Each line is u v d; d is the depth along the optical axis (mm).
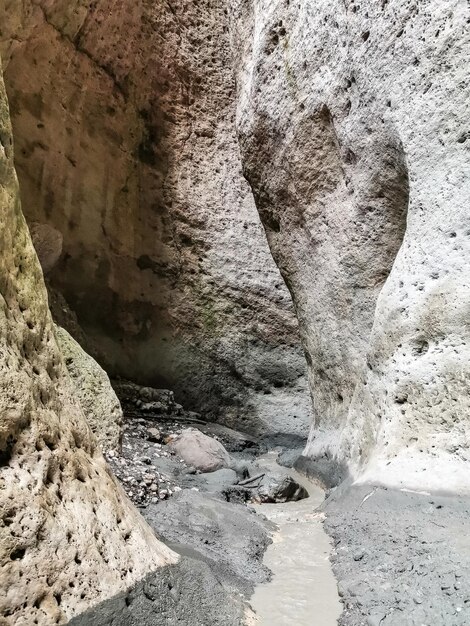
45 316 2393
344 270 4914
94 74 7105
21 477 1936
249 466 5254
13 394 2002
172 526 3385
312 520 3785
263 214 6484
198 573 2488
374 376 3969
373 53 4234
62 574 1891
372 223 4574
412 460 3334
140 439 5477
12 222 2244
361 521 3213
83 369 4676
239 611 2375
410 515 3004
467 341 3357
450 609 2201
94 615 1893
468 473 3088
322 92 4965
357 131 4516
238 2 6797
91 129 7117
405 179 4184
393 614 2285
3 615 1694
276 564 3078
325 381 5480
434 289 3541
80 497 2158
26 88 6410
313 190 5340
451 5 3633
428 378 3428
